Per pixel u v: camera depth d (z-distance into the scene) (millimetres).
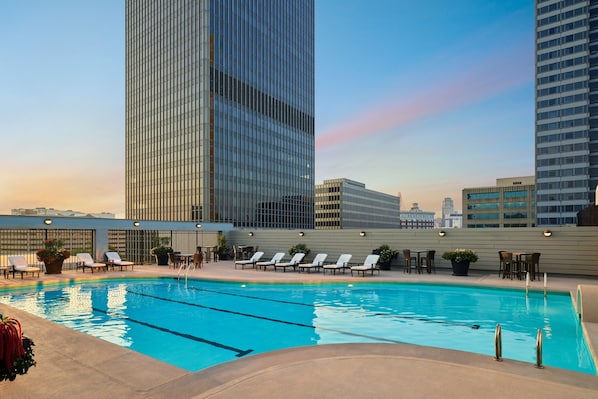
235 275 16234
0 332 3824
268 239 24328
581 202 75438
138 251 24031
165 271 17750
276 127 82438
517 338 7316
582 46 76938
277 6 83875
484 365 4379
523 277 14602
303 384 3869
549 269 15430
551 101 79938
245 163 74312
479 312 9680
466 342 7102
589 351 5988
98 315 9594
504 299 11461
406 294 12445
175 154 71250
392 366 4379
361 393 3639
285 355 4789
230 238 26672
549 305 10484
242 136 73938
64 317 9383
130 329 8234
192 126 68500
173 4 72438
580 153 76188
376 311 9914
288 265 18188
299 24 90875
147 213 76250
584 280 13742
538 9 82500
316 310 10070
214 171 67938
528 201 92375
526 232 15953
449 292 12789
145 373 4371
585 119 75875
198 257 19328
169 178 72188
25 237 18031
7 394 3789
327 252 21469
